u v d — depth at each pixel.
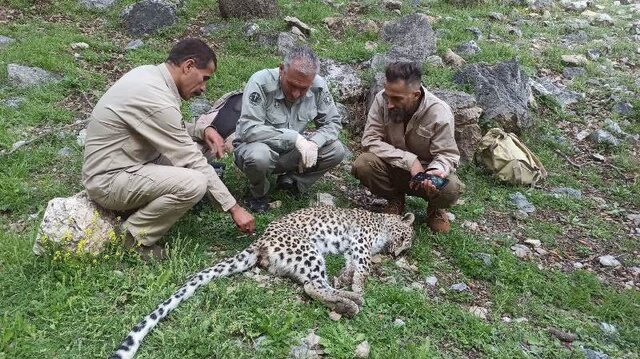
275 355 3.46
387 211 5.37
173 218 4.11
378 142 5.01
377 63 7.91
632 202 6.25
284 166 5.18
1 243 4.22
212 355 3.43
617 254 5.22
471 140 6.49
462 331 3.89
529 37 10.48
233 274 4.14
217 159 5.66
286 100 4.92
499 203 5.91
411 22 8.95
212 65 4.13
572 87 8.66
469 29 9.88
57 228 3.97
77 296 3.71
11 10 9.52
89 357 3.35
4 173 5.43
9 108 6.50
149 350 3.43
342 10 10.57
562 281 4.62
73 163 5.66
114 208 4.10
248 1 9.59
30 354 3.31
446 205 4.94
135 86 3.91
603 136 7.33
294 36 8.90
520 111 7.07
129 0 10.04
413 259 4.78
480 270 4.62
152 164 4.09
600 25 11.92
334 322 3.81
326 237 4.57
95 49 8.39
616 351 3.94
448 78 7.70
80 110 6.83
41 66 7.52
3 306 3.66
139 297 3.80
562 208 5.95
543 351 3.83
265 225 4.87
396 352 3.55
